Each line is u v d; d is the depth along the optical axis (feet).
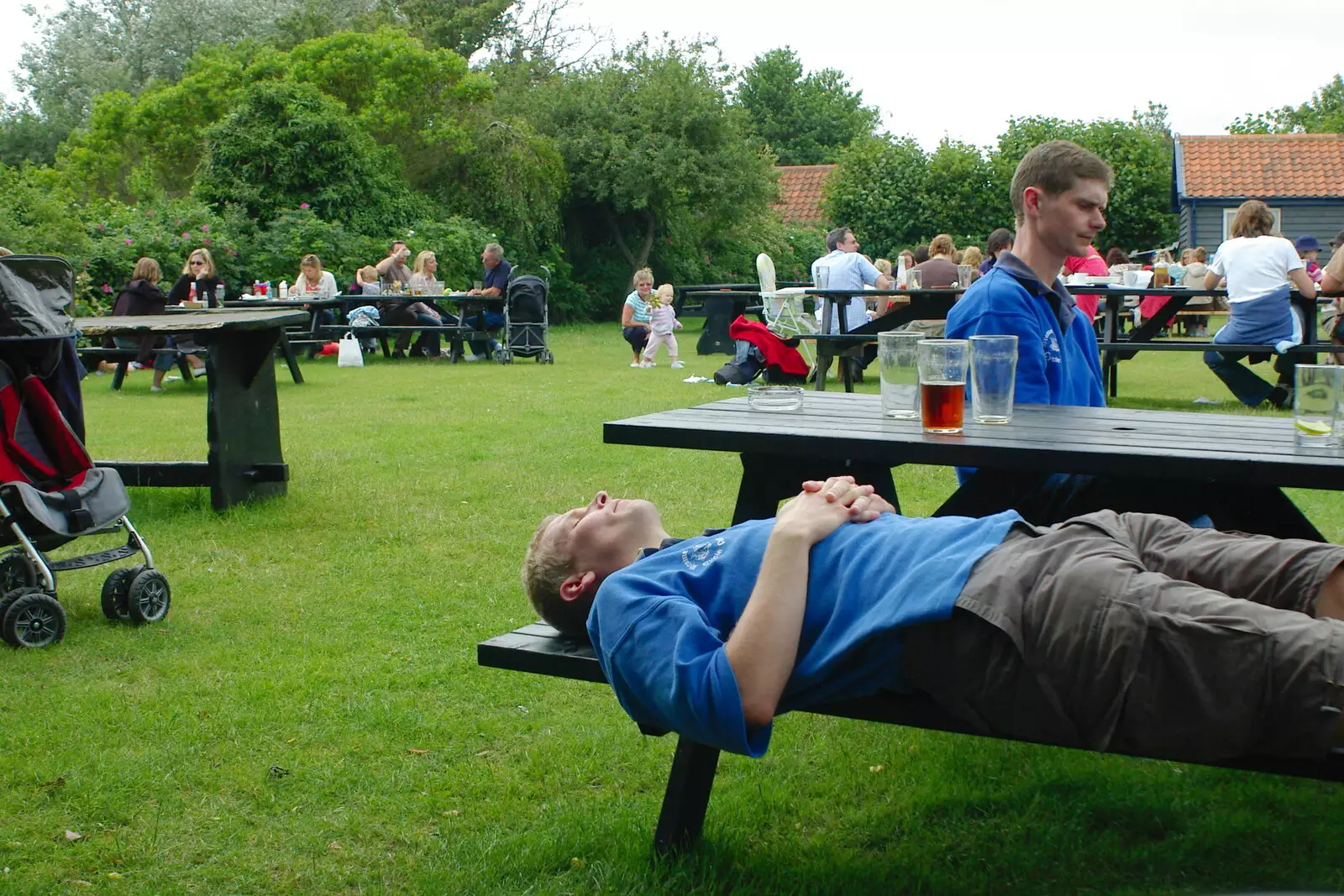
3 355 12.64
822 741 9.55
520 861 7.60
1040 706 5.99
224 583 14.37
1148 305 44.70
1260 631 5.61
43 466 12.76
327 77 80.94
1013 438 8.32
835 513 6.76
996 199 100.89
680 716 6.25
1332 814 8.15
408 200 75.51
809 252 108.06
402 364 46.75
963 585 6.16
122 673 11.25
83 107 146.92
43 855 7.79
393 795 8.67
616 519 7.55
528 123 86.84
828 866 7.52
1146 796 8.38
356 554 15.67
